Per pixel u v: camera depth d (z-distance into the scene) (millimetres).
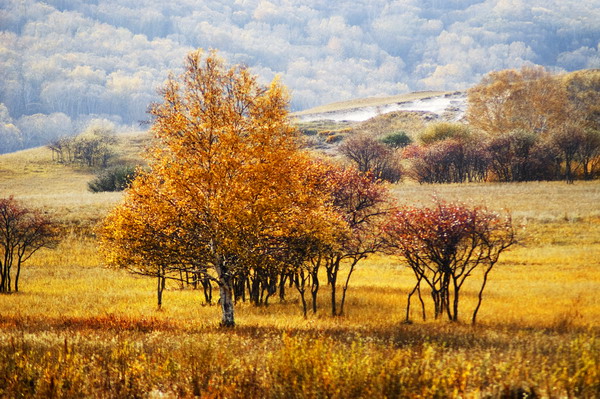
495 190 63781
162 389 7531
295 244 18484
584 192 60250
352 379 6781
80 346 10438
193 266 18719
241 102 17891
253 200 16812
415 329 15367
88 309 24281
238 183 16516
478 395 6422
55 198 61062
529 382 6980
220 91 17547
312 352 7984
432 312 22688
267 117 17375
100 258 40031
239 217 16031
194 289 32094
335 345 10133
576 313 19547
